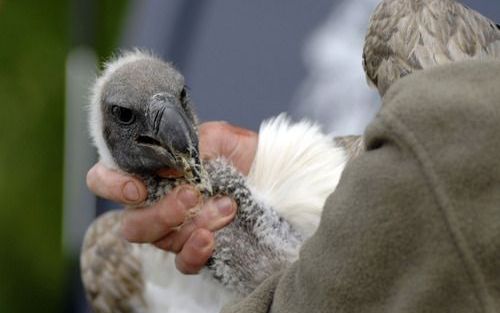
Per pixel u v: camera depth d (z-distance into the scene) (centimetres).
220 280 725
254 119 1109
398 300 520
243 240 719
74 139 1198
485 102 514
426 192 510
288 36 1121
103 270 1024
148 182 713
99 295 1034
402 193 516
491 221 501
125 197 704
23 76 1291
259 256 717
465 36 735
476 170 505
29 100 1288
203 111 1123
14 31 1298
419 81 534
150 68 725
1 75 1292
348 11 1104
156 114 698
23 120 1285
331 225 538
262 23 1132
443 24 735
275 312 568
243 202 717
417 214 513
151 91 709
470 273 501
